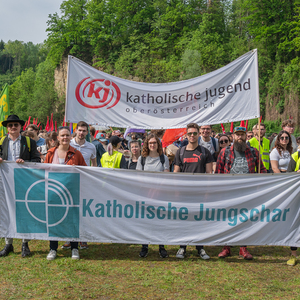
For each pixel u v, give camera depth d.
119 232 4.69
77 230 4.70
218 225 4.68
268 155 6.27
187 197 4.67
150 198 4.68
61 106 78.06
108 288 3.71
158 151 5.00
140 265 4.44
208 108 5.35
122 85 5.49
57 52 79.31
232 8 73.75
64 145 4.85
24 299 3.44
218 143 6.07
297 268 4.43
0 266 4.30
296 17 44.34
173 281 3.91
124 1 79.50
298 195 4.65
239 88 5.24
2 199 4.76
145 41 77.50
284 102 47.59
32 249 5.08
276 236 4.67
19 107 83.06
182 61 62.69
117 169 4.67
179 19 73.56
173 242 4.68
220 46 64.69
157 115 5.48
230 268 4.37
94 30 80.25
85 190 4.70
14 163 4.75
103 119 5.53
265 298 3.52
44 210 4.71
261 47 55.06
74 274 4.08
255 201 4.67
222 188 4.66
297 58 41.34
